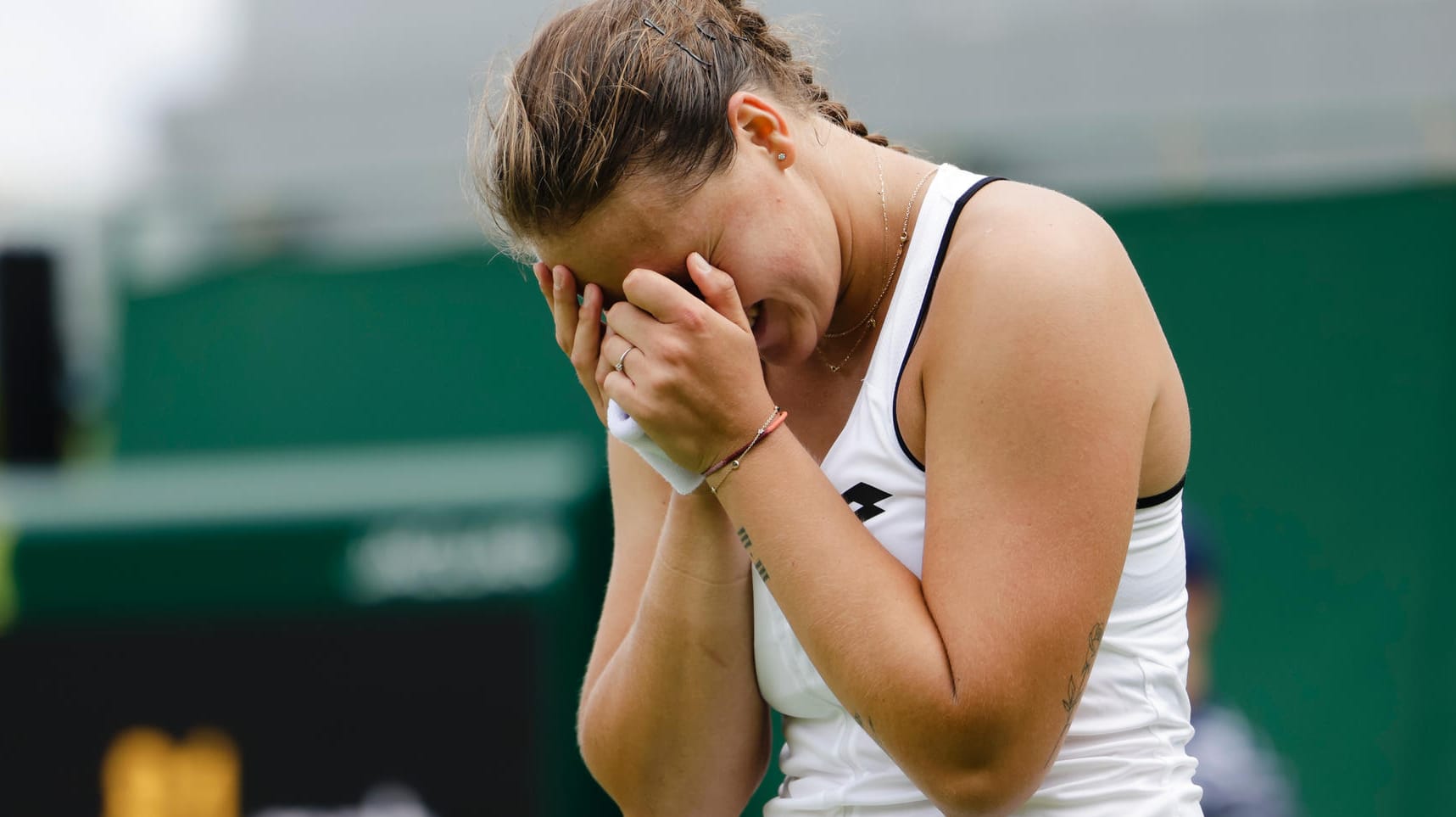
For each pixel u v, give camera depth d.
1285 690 13.81
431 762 11.09
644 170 5.24
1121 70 15.19
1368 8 14.59
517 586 11.04
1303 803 13.64
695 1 5.68
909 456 5.49
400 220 16.91
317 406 16.70
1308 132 14.56
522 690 11.01
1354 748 13.59
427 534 11.12
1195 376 14.32
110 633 11.39
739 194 5.36
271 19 17.53
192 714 11.33
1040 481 5.06
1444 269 13.88
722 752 6.39
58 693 11.45
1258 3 14.84
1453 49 14.41
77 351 17.55
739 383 5.36
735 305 5.38
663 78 5.25
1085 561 5.05
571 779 10.98
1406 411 13.86
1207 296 14.37
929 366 5.39
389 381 16.66
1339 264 14.12
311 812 11.20
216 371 17.11
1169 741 5.71
